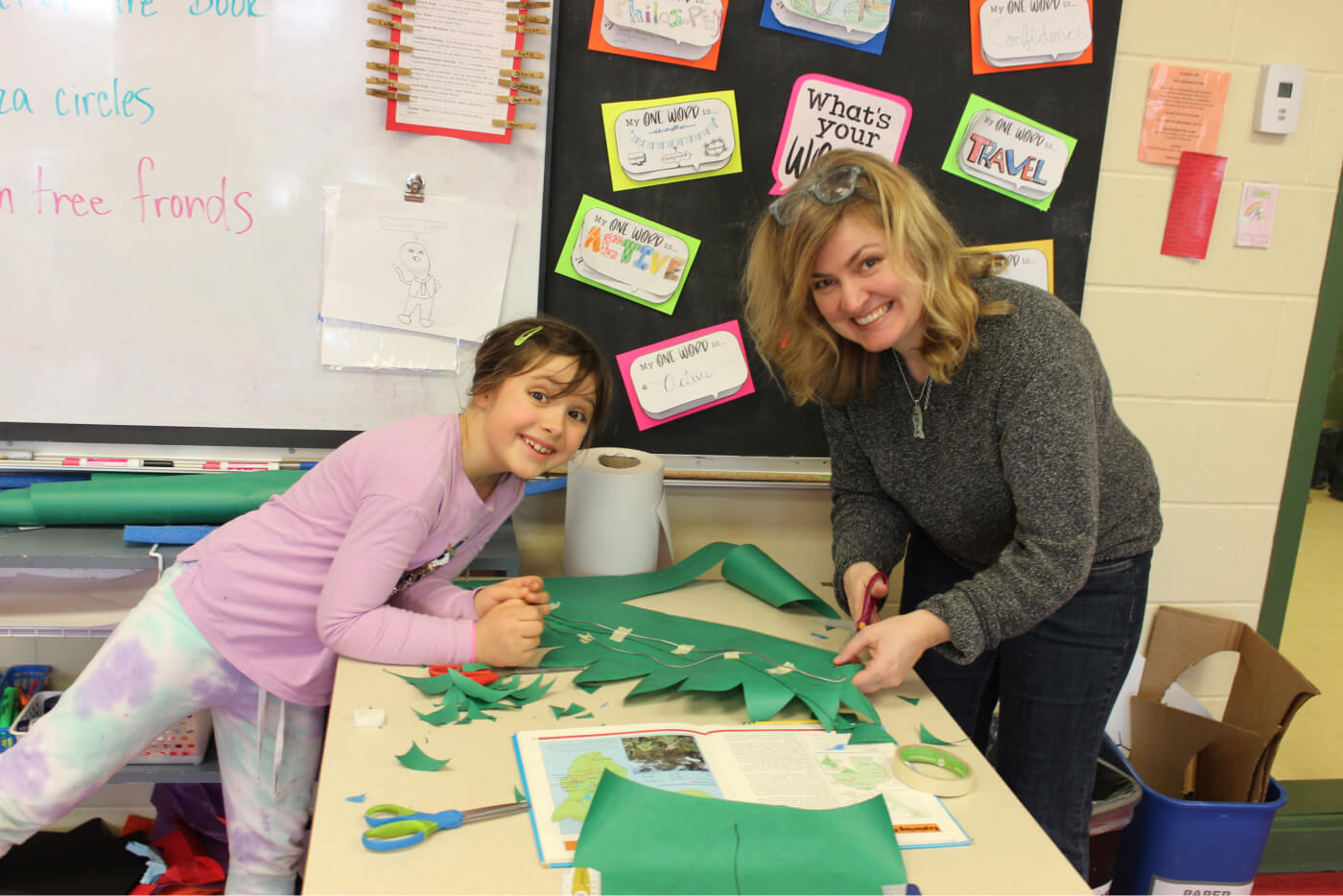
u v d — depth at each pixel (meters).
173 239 1.48
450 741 0.91
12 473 1.51
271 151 1.48
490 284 1.57
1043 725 1.29
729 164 1.60
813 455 1.74
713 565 1.39
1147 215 1.73
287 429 1.57
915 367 1.15
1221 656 1.96
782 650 1.11
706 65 1.56
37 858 1.57
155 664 1.16
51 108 1.42
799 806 0.83
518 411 1.10
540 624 1.06
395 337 1.56
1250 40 1.69
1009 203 1.68
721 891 0.71
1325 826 2.00
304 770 1.29
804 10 1.56
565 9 1.51
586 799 0.82
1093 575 1.24
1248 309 1.80
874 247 1.01
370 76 1.48
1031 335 1.06
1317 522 3.68
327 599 1.06
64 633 1.35
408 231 1.54
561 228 1.59
